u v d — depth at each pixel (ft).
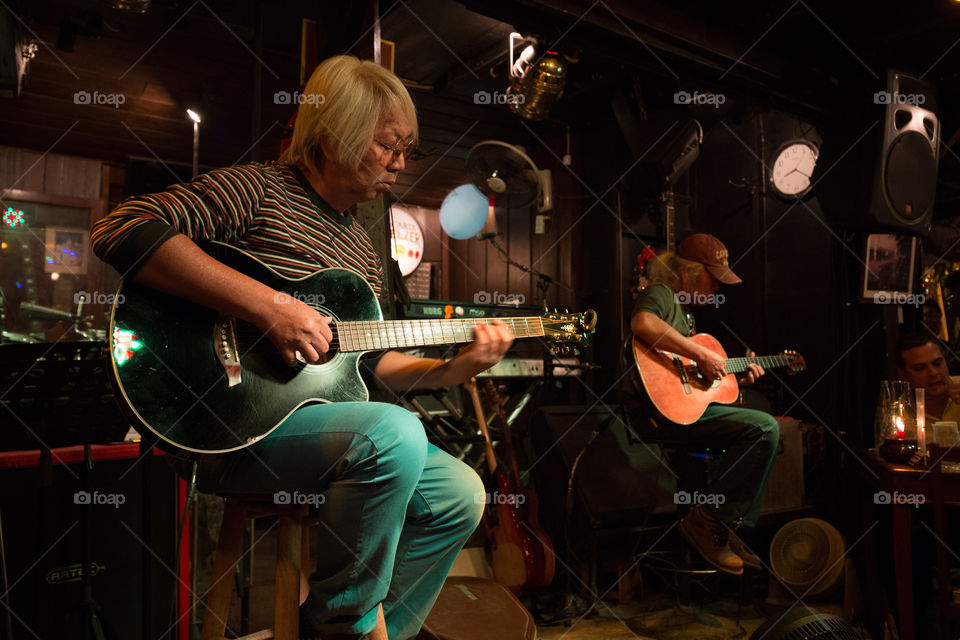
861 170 9.78
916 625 6.86
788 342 13.55
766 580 9.97
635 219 14.47
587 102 14.76
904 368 8.51
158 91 13.64
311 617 3.76
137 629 5.03
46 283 16.89
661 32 8.56
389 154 4.26
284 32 11.30
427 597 4.19
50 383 4.77
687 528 8.34
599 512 8.78
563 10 7.84
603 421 9.48
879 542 8.02
